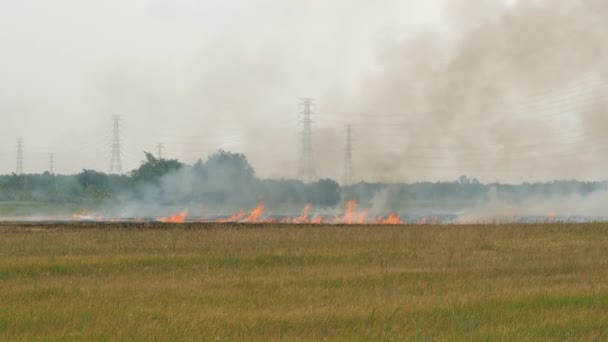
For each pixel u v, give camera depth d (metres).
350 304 18.30
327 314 16.59
